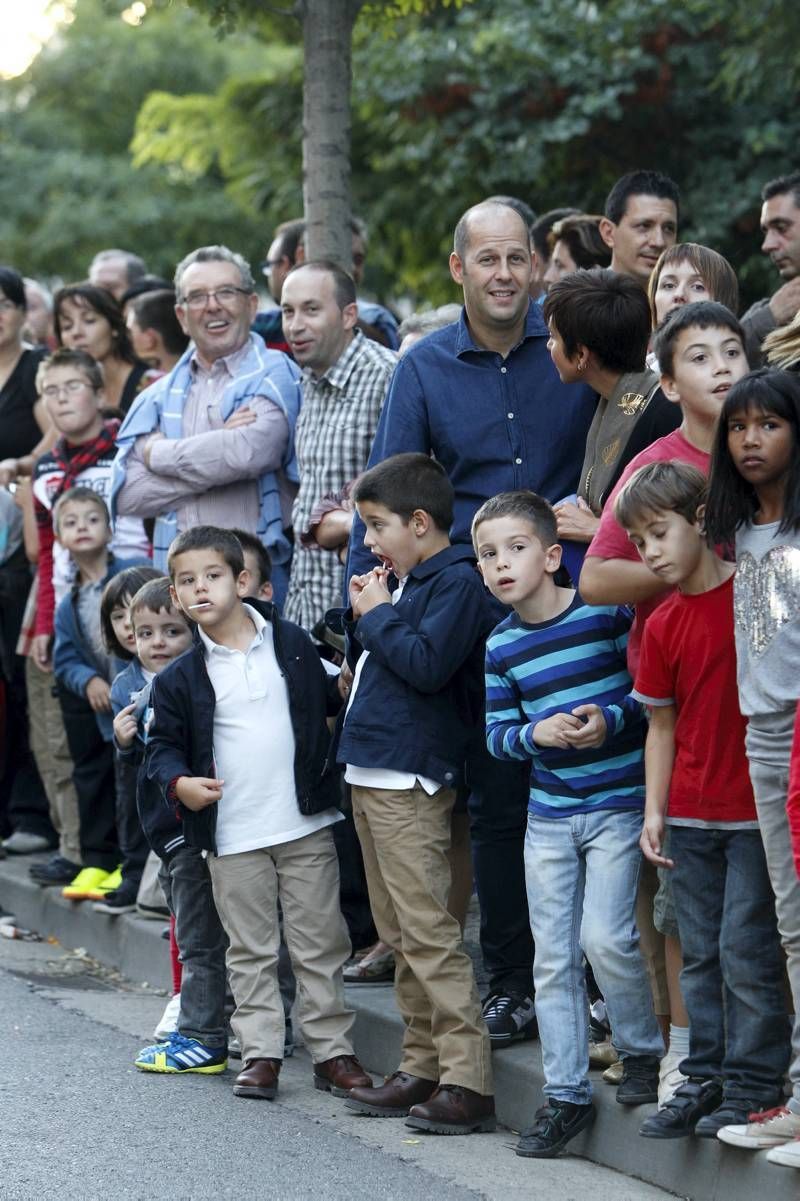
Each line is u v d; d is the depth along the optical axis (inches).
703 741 444.5
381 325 836.0
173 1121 507.5
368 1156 479.5
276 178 1550.2
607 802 480.1
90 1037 608.7
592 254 697.6
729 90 1136.2
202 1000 573.0
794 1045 427.5
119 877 764.6
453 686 523.5
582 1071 482.6
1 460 889.5
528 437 572.7
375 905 531.2
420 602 517.7
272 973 552.4
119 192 2522.1
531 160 1227.2
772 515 428.1
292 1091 551.2
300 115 1517.0
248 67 2760.8
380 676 518.9
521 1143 483.8
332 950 555.8
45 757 821.9
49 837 881.5
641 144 1248.2
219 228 2464.3
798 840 395.9
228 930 551.8
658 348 478.0
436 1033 512.7
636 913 485.1
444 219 1322.6
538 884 487.8
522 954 545.3
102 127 2775.6
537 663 491.2
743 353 469.4
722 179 1201.4
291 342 667.4
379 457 584.1
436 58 1256.2
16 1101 523.8
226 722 551.5
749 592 426.9
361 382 664.4
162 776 544.4
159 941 701.3
